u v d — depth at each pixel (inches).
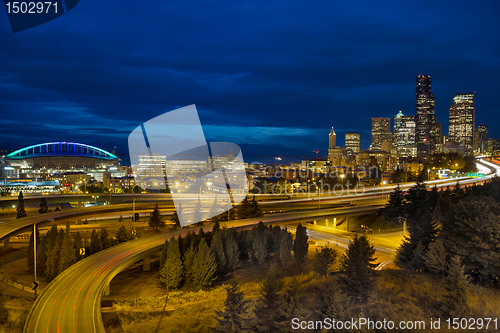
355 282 1834.4
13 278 2504.9
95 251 2677.2
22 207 4220.0
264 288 1589.6
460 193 4077.3
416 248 2452.0
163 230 4060.0
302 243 2960.1
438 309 1665.8
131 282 2453.2
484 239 2049.7
